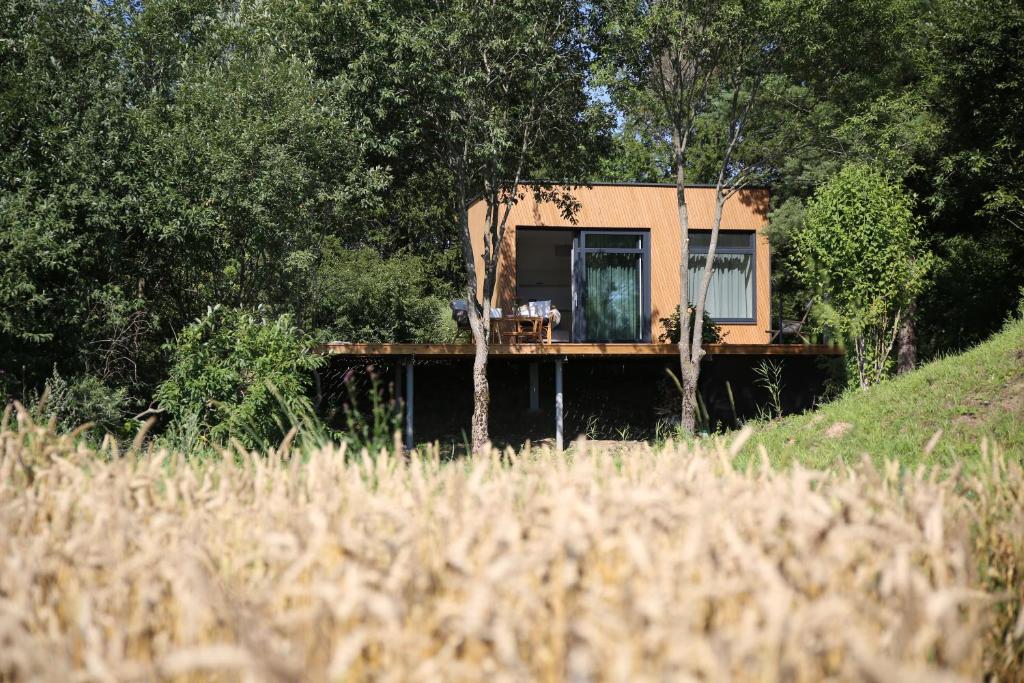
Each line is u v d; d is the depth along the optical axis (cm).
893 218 1486
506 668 125
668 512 158
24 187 1310
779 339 2244
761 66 1792
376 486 240
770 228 2194
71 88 1415
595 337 2105
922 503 182
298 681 111
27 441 246
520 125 1755
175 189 1449
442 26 1630
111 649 131
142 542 169
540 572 143
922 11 2072
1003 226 2067
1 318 1226
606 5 1708
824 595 136
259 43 1708
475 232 2244
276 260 1609
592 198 2111
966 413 1055
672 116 1830
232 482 221
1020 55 1866
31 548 167
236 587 164
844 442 1064
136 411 1457
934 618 121
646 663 120
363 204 1728
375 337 2348
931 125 1975
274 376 1019
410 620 134
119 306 1362
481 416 1742
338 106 1678
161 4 1644
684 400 1741
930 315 2359
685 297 1789
